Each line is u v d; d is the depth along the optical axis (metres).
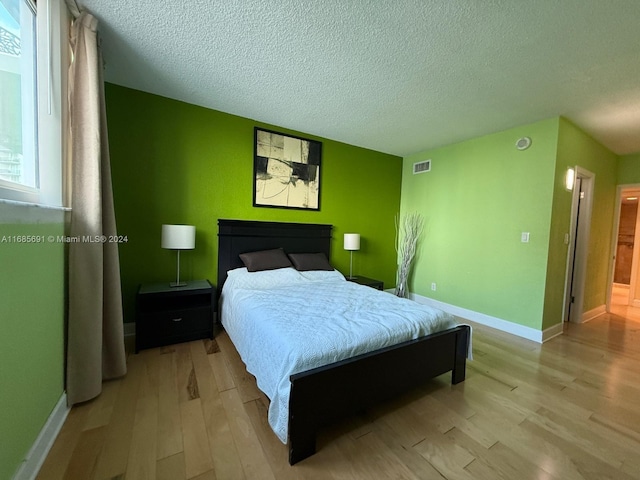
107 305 1.82
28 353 1.13
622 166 3.98
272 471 1.21
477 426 1.54
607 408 1.73
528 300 2.95
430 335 1.83
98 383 1.66
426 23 1.58
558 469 1.26
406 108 2.70
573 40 1.66
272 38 1.76
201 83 2.37
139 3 1.52
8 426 0.99
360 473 1.21
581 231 3.52
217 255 3.00
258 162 3.17
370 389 1.50
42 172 1.44
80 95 1.59
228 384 1.85
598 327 3.38
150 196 2.64
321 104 2.68
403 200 4.50
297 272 2.99
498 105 2.56
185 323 2.47
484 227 3.36
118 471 1.17
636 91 2.23
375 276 4.32
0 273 0.94
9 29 1.20
